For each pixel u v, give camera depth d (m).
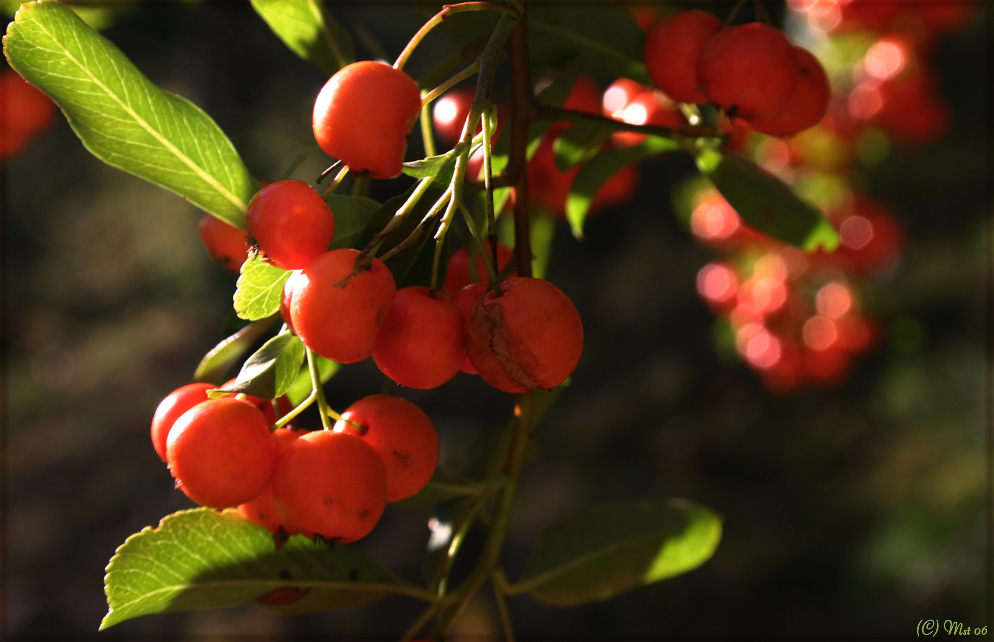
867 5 0.39
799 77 0.21
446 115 0.23
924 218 1.02
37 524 1.12
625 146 0.24
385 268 0.19
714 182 0.24
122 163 0.20
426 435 0.20
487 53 0.19
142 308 1.34
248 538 0.21
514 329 0.19
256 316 0.19
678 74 0.22
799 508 0.93
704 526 0.23
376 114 0.19
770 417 1.07
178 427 0.19
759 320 0.48
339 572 0.21
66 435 1.26
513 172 0.21
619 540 0.23
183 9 0.51
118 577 0.20
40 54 0.20
